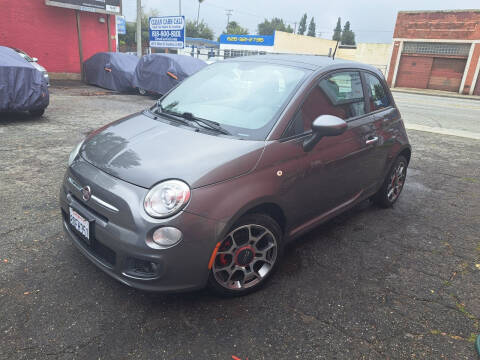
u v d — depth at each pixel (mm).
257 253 2502
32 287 2418
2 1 13617
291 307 2414
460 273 2963
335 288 2648
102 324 2150
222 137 2492
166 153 2303
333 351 2076
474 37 26297
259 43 43062
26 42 14586
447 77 28281
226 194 2154
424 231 3678
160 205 2018
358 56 41250
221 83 3164
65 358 1901
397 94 22938
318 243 3303
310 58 3322
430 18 27938
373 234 3541
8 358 1872
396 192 4238
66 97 11336
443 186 5098
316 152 2750
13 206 3555
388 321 2348
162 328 2154
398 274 2889
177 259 2049
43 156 5156
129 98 12094
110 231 2104
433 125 10266
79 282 2504
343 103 3166
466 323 2379
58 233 3113
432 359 2070
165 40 18219
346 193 3258
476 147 7590
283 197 2496
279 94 2789
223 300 2438
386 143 3637
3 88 6699
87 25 16500
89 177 2287
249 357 1993
